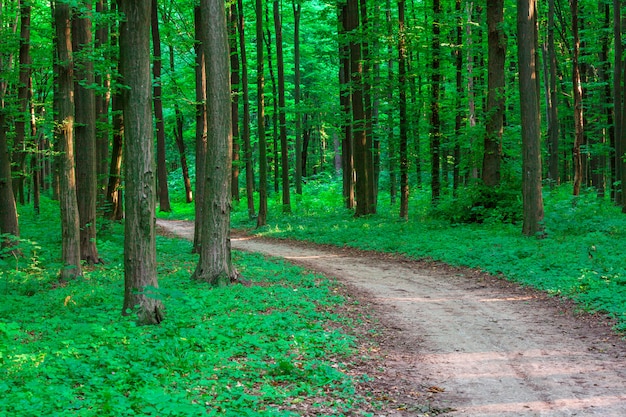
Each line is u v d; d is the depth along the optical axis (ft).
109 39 58.08
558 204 73.36
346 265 56.90
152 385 20.99
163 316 31.53
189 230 95.25
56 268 49.80
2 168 53.67
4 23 73.51
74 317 32.24
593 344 28.37
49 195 137.59
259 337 28.71
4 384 19.79
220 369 23.82
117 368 22.59
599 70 105.60
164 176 132.98
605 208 72.23
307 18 129.39
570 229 59.67
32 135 84.23
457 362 26.48
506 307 37.42
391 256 60.95
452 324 33.65
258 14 85.35
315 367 24.45
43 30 73.26
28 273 48.14
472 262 51.90
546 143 109.40
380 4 87.76
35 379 20.98
